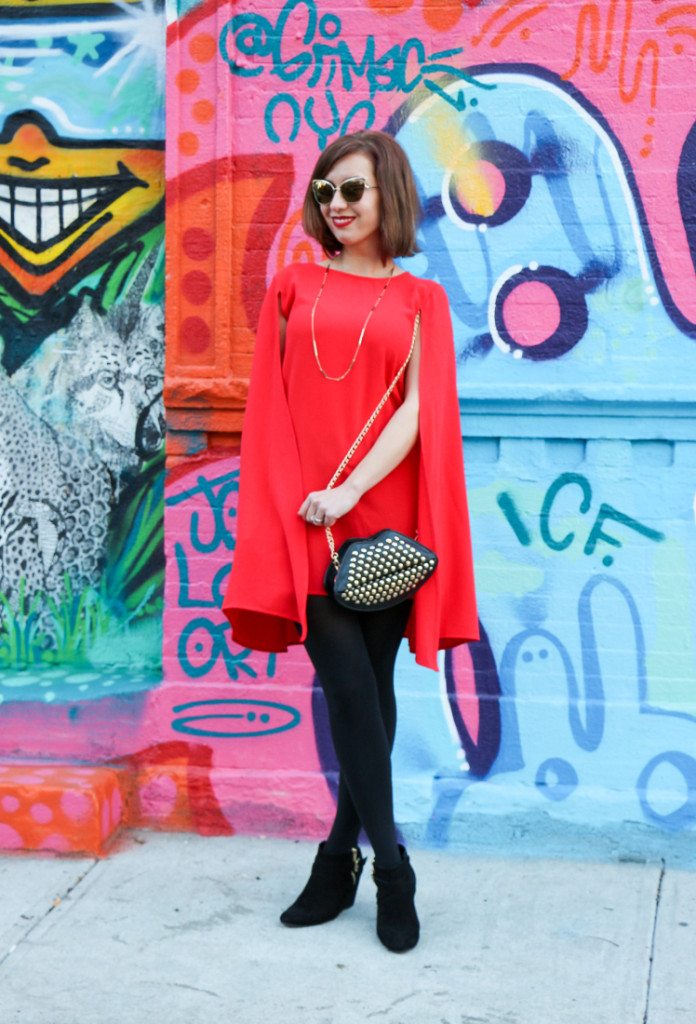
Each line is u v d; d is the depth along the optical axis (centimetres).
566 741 389
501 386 385
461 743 393
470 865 376
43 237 429
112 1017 284
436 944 321
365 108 388
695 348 380
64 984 299
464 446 391
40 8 420
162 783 397
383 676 321
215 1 389
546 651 390
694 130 375
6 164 427
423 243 388
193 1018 284
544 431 386
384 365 309
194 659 402
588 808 382
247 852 382
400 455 304
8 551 439
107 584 434
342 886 332
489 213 386
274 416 313
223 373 397
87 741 405
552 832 383
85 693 408
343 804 326
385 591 298
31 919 334
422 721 394
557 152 382
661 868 376
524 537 390
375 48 386
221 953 315
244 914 337
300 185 392
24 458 435
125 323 428
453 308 388
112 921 333
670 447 384
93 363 430
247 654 399
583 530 388
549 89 380
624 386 380
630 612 387
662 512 384
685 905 348
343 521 312
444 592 319
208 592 402
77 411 432
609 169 379
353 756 308
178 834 396
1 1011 286
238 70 392
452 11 382
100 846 376
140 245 425
